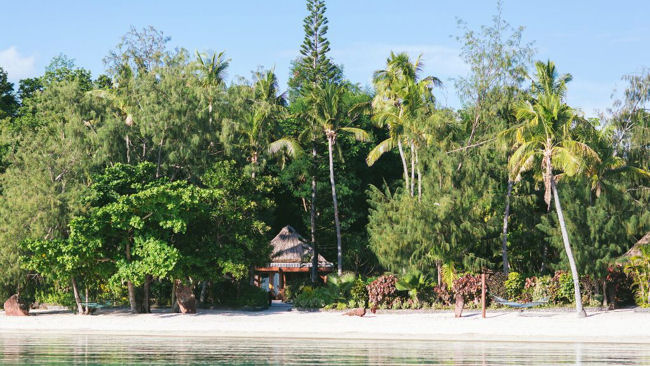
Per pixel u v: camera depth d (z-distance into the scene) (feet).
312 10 242.37
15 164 134.82
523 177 146.20
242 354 73.92
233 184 134.31
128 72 166.40
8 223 127.13
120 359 70.08
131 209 117.29
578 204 131.03
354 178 197.06
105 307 143.02
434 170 135.23
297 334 95.50
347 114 189.06
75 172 131.85
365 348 79.56
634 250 127.54
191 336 95.76
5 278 126.93
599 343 84.89
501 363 66.23
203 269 128.57
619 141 135.44
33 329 106.01
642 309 116.88
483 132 142.51
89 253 116.57
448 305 131.23
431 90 159.63
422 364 65.67
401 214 135.03
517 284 129.39
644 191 132.77
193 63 151.53
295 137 200.23
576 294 114.11
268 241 144.66
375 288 133.28
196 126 145.89
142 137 149.79
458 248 134.21
